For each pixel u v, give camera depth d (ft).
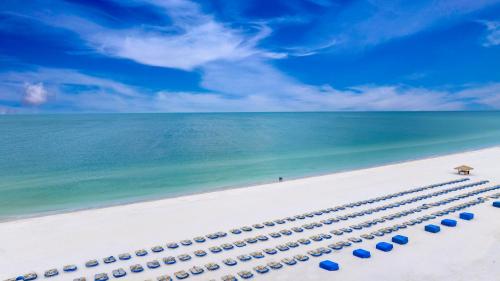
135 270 46.80
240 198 84.79
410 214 70.18
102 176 118.83
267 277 44.88
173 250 54.03
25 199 90.48
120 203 85.20
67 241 58.39
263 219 68.33
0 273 47.67
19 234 61.93
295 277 44.78
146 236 60.08
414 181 101.65
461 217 66.33
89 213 74.38
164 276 44.91
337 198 83.51
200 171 126.62
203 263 49.42
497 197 80.28
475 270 46.19
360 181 102.89
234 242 56.44
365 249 53.06
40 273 47.39
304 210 73.97
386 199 82.48
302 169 128.88
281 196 86.22
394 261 48.91
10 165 137.28
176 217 70.33
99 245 56.54
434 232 59.26
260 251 52.80
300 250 53.31
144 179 114.11
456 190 89.51
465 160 139.33
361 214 70.18
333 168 130.41
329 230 61.87
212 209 75.61
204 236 59.36
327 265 46.55
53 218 71.20
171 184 106.83
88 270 47.96
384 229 60.08
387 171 118.83
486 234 58.39
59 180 112.78
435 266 47.37
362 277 44.60
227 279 43.93
